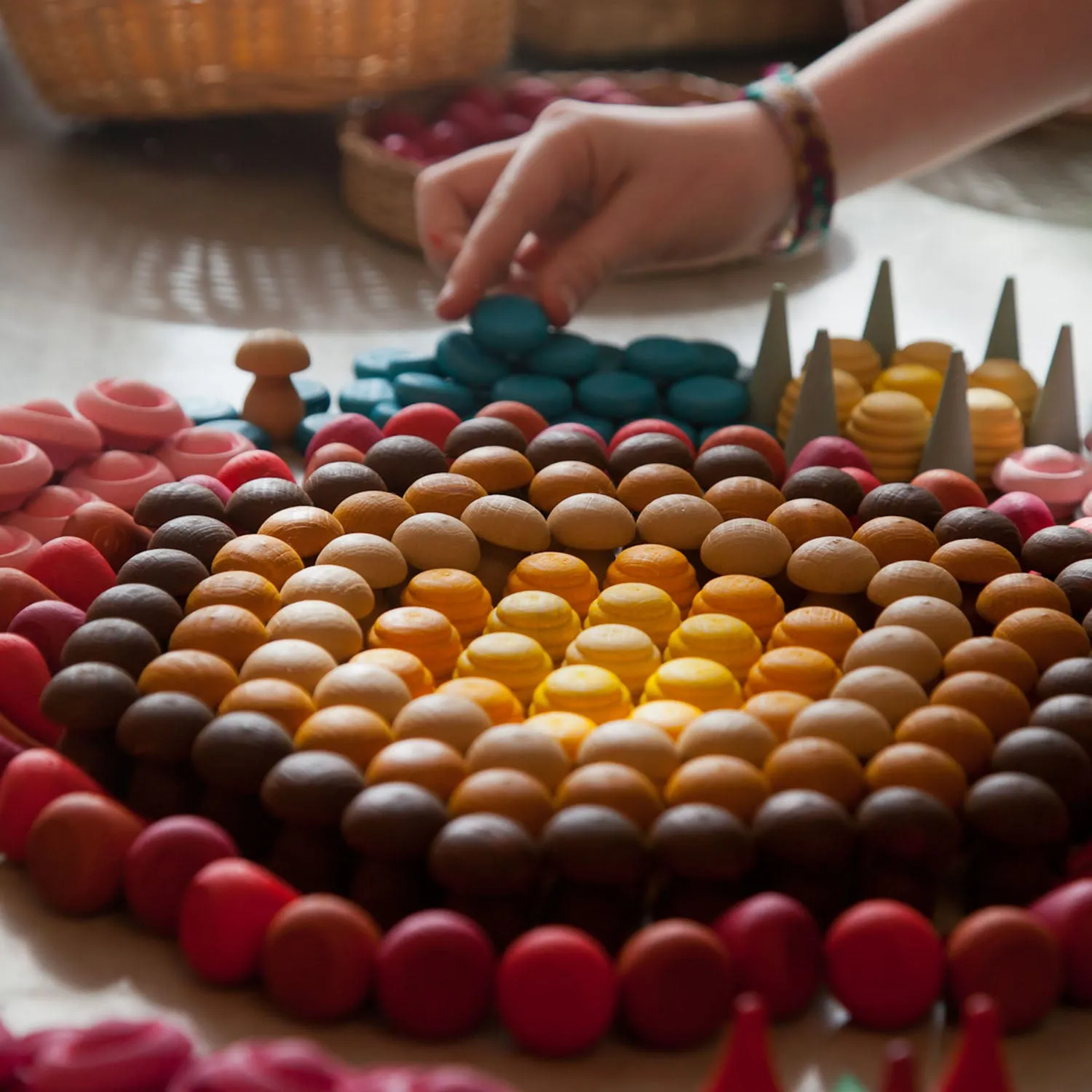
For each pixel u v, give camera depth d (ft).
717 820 1.42
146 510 2.01
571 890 1.41
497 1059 1.32
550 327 2.85
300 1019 1.35
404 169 3.48
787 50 5.03
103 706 1.59
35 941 1.46
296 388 2.71
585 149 2.87
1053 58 3.09
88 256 3.41
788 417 2.59
